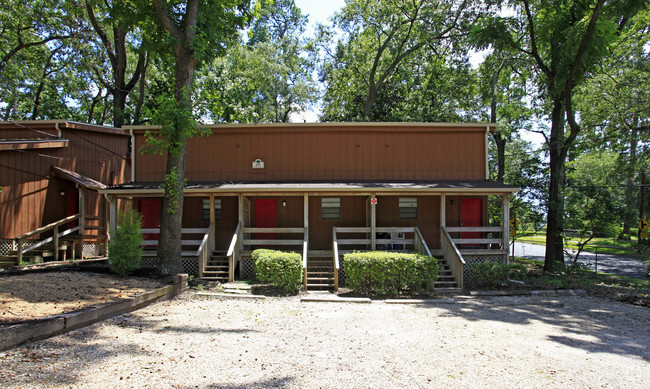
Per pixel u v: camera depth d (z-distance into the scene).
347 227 14.99
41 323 5.51
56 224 14.70
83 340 5.66
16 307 6.36
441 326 7.55
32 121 16.33
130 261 10.45
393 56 28.69
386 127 15.73
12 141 14.41
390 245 15.02
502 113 28.12
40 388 3.96
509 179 19.73
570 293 11.49
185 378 4.47
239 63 26.72
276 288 11.28
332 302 9.98
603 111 20.12
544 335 7.07
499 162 26.75
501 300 10.52
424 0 25.16
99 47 25.03
